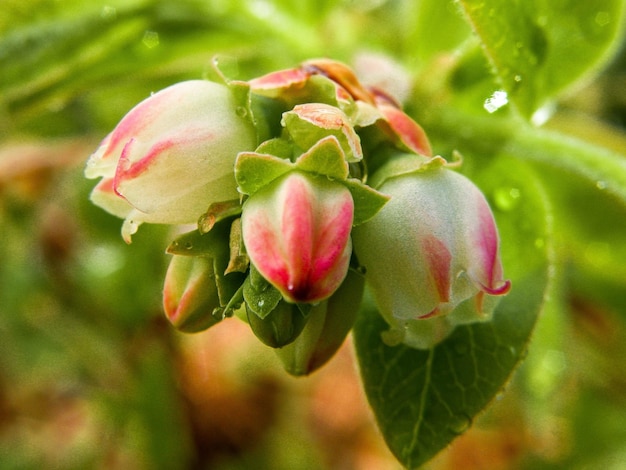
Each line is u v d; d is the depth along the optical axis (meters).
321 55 0.09
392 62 0.08
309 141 0.06
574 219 0.09
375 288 0.06
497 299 0.06
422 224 0.06
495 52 0.07
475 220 0.06
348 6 0.10
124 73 0.09
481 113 0.08
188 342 0.11
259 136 0.06
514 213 0.07
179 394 0.11
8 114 0.08
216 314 0.06
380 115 0.06
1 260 0.10
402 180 0.06
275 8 0.09
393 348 0.07
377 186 0.06
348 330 0.06
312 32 0.09
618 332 0.11
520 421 0.11
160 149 0.06
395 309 0.06
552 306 0.09
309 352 0.06
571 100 0.11
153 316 0.10
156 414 0.11
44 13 0.08
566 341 0.10
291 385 0.12
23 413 0.12
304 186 0.06
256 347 0.12
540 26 0.07
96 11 0.08
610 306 0.10
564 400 0.11
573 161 0.07
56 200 0.10
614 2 0.07
